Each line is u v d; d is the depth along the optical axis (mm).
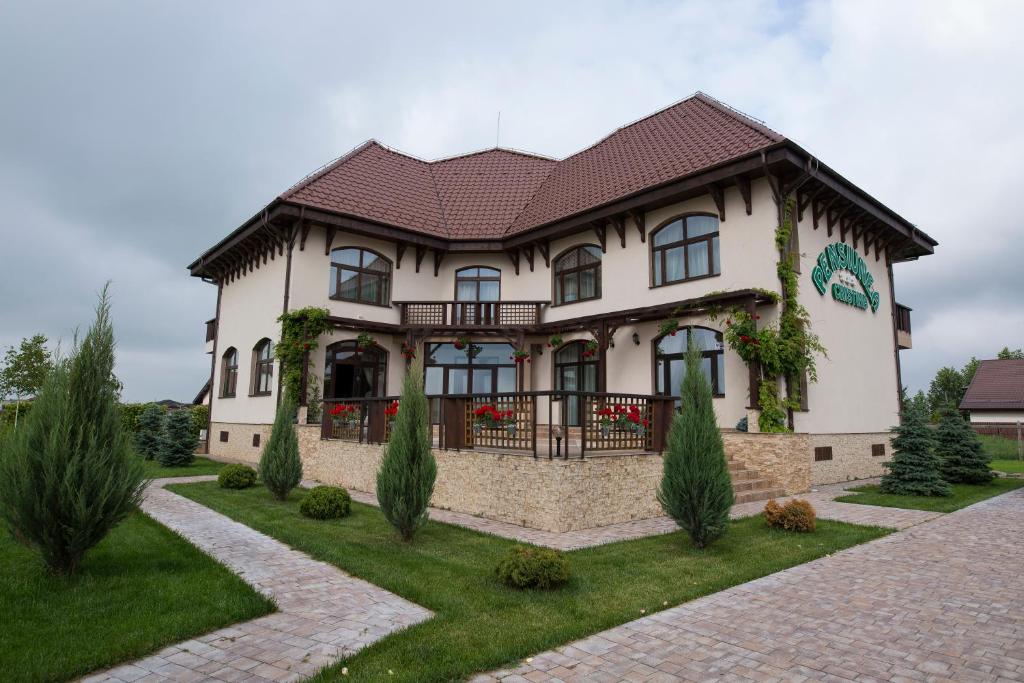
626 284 16656
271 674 3740
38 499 5484
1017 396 34281
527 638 4277
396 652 4043
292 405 11594
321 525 8719
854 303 16344
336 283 18125
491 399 9711
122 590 5406
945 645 4312
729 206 14445
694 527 7223
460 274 20531
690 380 7531
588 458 8719
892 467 12711
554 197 20266
